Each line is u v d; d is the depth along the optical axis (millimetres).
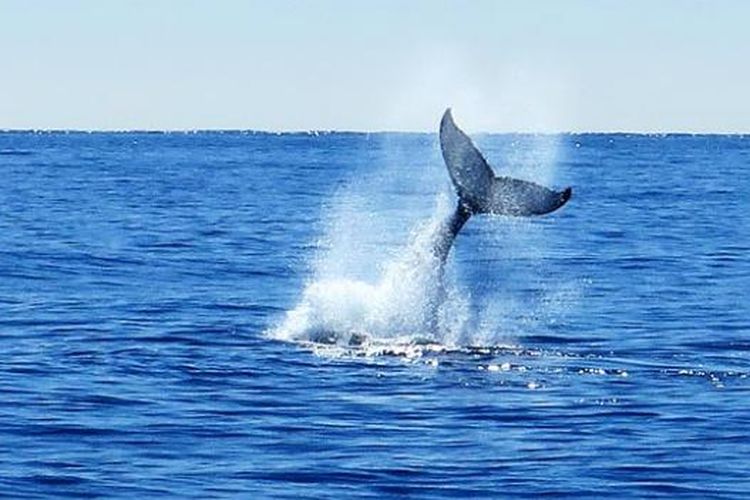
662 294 78125
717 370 53781
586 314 69812
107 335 60344
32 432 42531
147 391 48625
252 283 81250
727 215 143125
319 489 36875
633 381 51312
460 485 37438
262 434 42719
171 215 138625
